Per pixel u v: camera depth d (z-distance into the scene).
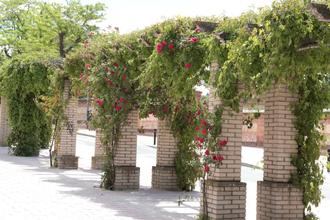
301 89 8.66
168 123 13.23
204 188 8.84
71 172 16.61
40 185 13.01
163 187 13.32
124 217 9.09
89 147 30.88
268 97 8.89
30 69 20.70
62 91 17.30
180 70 9.59
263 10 7.02
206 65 9.12
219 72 8.33
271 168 8.78
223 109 8.52
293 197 8.62
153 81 10.84
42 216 8.76
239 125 8.84
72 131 17.86
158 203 11.03
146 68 10.84
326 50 6.69
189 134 12.88
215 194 8.59
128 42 12.24
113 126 12.86
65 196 11.34
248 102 8.99
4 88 21.52
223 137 8.71
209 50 8.54
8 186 12.42
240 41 7.53
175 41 9.56
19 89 21.58
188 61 9.28
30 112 21.86
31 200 10.47
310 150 8.66
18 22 44.00
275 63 6.89
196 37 9.20
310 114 8.65
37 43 41.84
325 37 6.64
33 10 44.06
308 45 6.75
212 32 8.58
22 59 21.28
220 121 8.59
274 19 6.84
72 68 14.63
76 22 44.00
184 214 9.72
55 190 12.26
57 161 17.81
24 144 21.86
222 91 8.24
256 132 35.66
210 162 8.64
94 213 9.34
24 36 44.06
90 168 18.38
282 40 6.76
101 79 12.59
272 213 8.55
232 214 8.66
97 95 12.74
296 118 8.73
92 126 13.16
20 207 9.55
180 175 13.32
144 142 36.53
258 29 7.31
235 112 8.76
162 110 12.83
